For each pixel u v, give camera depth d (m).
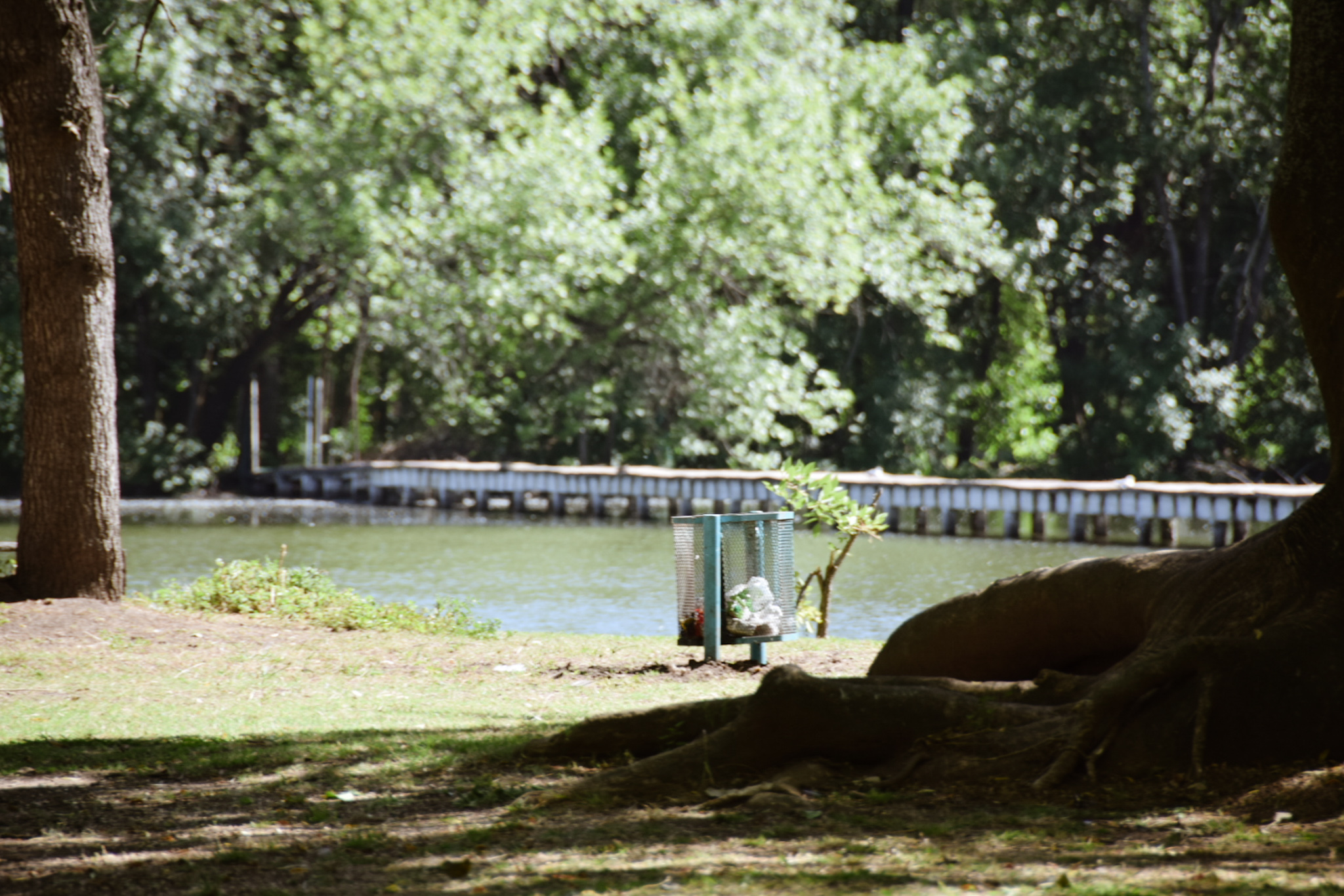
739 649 16.45
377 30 52.91
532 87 54.16
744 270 54.69
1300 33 9.09
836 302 59.72
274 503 54.81
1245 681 8.14
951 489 44.09
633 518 49.66
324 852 6.86
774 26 58.75
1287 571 8.83
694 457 61.31
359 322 60.66
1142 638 10.02
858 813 7.52
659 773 8.39
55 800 8.30
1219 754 7.97
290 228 52.44
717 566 14.85
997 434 68.38
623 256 52.16
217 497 58.19
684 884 6.00
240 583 19.70
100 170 19.00
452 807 8.02
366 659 15.40
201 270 52.84
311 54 53.91
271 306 59.44
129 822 7.70
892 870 6.21
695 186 53.22
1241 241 66.44
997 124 63.59
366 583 28.09
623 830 7.22
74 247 18.64
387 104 51.28
